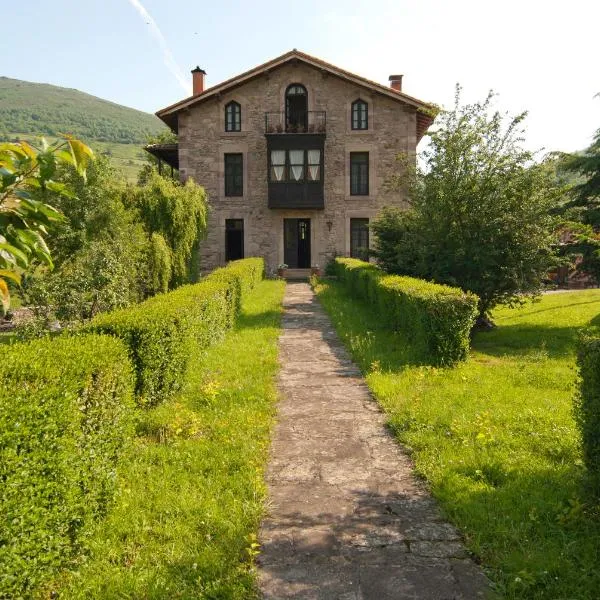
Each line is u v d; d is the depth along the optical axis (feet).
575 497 12.93
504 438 17.19
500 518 12.61
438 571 10.95
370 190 78.54
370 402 22.35
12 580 9.31
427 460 16.02
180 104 77.41
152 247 43.14
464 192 35.53
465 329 27.48
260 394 22.49
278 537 12.25
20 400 10.00
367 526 12.72
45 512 10.25
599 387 12.10
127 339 18.54
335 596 10.21
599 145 41.42
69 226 39.17
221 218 79.10
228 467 15.62
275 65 76.07
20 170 8.68
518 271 35.81
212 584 10.39
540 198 35.32
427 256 37.91
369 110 77.97
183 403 21.04
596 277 41.47
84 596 10.17
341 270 67.97
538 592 10.03
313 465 16.24
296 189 77.25
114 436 14.44
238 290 43.52
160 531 12.22
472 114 36.35
